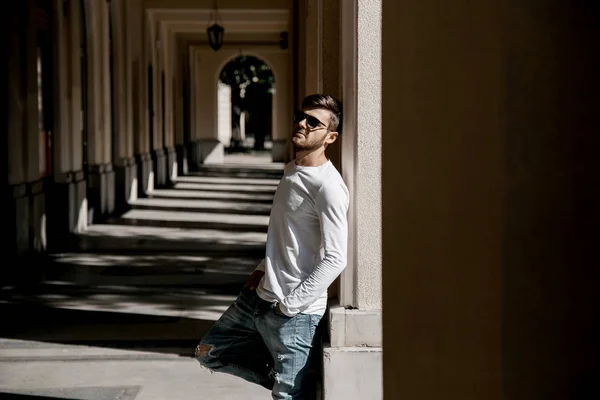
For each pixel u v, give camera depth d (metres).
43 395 5.80
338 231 4.00
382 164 2.70
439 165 2.12
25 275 10.48
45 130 13.60
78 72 14.77
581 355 1.74
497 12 1.73
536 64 1.70
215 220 16.75
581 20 1.70
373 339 5.18
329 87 5.73
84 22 16.08
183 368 6.48
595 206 1.73
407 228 2.40
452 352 2.04
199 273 10.78
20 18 11.49
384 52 2.67
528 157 1.71
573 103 1.71
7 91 11.02
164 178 25.33
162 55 24.98
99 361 6.66
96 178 16.64
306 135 4.14
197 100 35.28
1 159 11.02
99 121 16.84
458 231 1.99
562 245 1.73
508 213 1.72
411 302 2.37
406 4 2.40
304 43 12.47
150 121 23.52
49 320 8.05
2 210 10.92
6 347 7.06
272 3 20.97
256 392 5.92
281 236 4.18
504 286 1.73
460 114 1.97
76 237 14.02
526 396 1.74
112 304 8.81
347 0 5.23
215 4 21.05
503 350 1.73
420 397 2.28
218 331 4.40
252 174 30.11
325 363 5.13
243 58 45.84
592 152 1.72
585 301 1.74
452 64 2.01
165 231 14.96
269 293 4.16
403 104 2.44
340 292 5.29
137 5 20.91
